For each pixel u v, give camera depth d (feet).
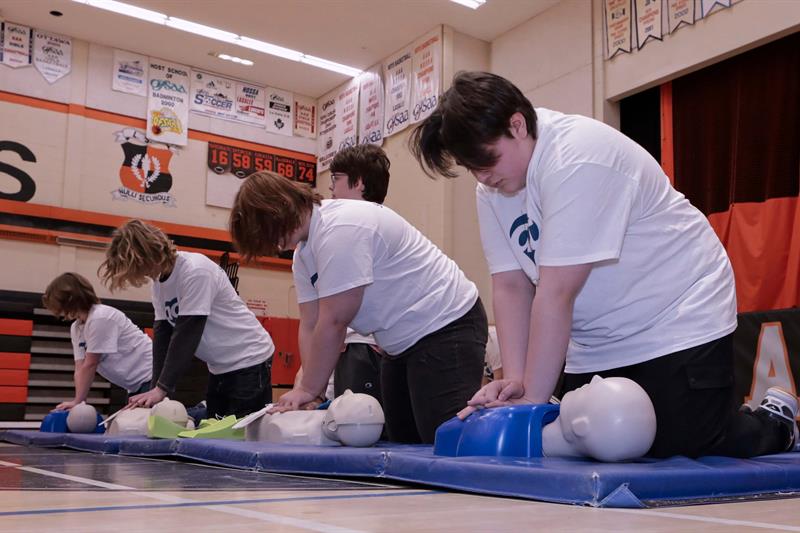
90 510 2.72
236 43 23.66
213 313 9.47
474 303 7.06
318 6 21.27
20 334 19.51
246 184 6.32
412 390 6.88
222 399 9.81
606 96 18.78
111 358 11.94
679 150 17.35
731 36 15.97
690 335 4.68
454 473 3.75
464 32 22.31
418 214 22.13
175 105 24.88
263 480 4.35
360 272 6.18
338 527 2.31
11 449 8.78
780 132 15.37
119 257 8.79
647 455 4.96
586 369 5.10
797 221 14.80
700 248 4.88
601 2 19.11
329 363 6.63
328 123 27.20
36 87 22.49
